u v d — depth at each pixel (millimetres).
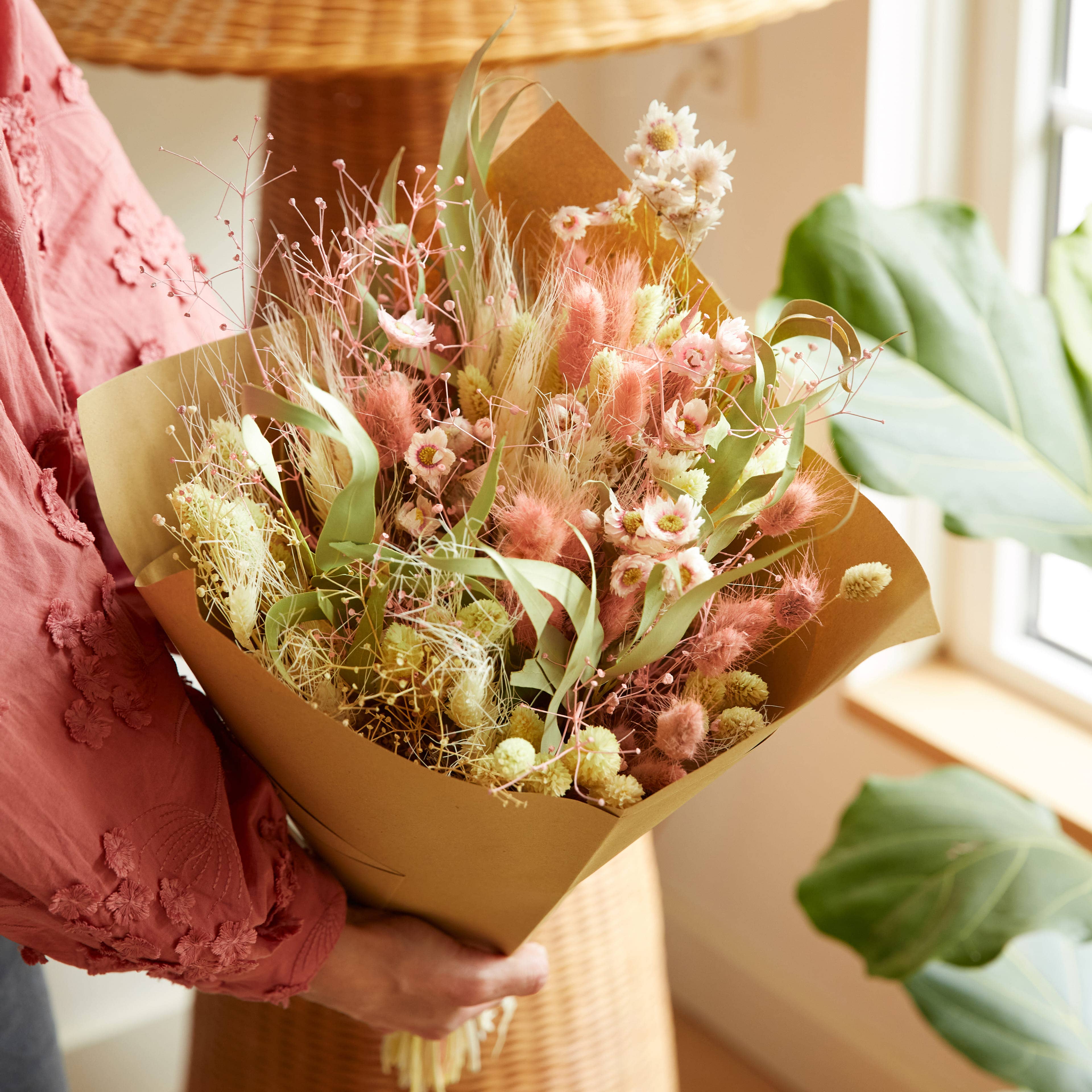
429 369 1350
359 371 1360
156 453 1342
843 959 2416
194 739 1329
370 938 1417
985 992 1650
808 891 1630
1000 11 1889
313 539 1365
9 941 1560
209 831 1322
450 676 1267
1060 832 1646
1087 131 1919
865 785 1678
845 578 1275
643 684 1306
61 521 1296
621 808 1270
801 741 2352
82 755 1280
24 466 1286
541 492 1295
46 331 1388
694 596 1242
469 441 1320
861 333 1567
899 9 1854
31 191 1400
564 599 1228
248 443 1276
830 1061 2486
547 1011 1610
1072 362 1562
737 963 2633
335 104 1557
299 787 1343
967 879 1601
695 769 1320
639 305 1311
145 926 1301
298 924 1372
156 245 1474
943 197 1976
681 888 2760
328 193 1585
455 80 1552
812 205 2047
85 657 1288
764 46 2025
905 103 1929
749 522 1280
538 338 1318
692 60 2148
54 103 1436
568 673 1251
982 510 1517
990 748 2066
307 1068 1632
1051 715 2143
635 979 1672
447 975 1424
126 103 1897
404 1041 1544
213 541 1270
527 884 1341
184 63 1415
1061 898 1580
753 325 2189
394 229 1364
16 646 1266
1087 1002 1653
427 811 1291
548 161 1415
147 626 1351
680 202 1311
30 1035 1604
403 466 1331
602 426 1301
